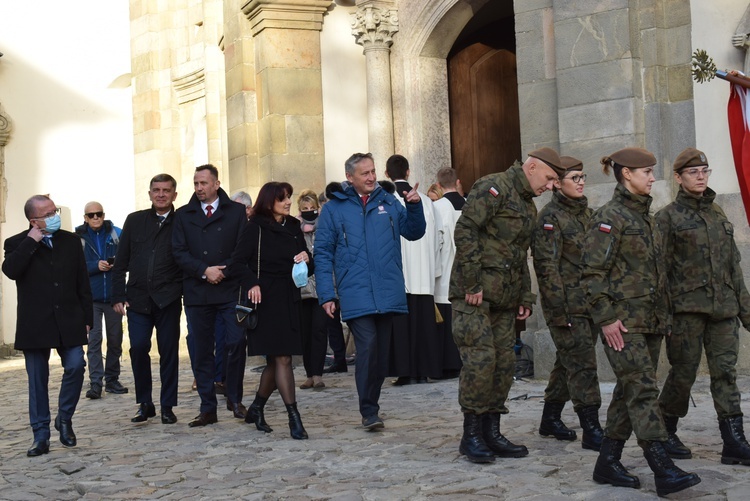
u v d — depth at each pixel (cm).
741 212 903
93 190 1919
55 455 716
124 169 1945
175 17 1897
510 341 627
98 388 1035
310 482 586
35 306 727
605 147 941
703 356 936
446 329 1016
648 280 526
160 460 675
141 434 787
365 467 616
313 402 909
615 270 530
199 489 584
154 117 1902
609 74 938
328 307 729
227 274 813
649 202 539
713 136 921
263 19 1308
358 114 1350
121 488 596
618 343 522
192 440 744
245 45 1360
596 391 639
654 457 507
